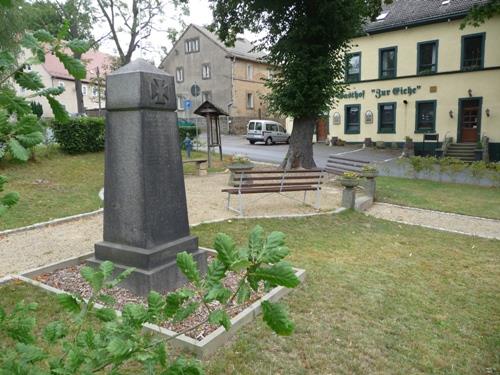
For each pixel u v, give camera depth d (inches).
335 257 264.1
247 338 157.2
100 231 316.8
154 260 193.0
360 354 153.8
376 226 353.7
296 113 650.2
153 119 198.5
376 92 1163.9
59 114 45.7
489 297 213.8
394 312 190.1
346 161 540.7
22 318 47.7
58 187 484.7
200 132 1283.2
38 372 44.8
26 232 313.7
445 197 514.6
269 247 39.9
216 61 1696.6
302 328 168.4
